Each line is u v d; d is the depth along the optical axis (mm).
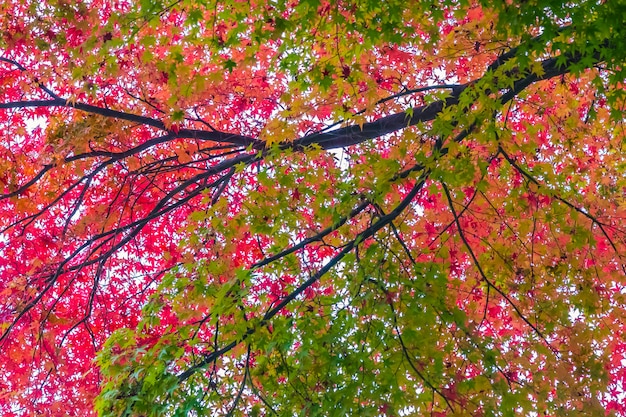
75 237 8375
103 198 8734
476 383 4738
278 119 5367
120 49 6426
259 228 5336
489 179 6344
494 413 4566
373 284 4832
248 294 5055
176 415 4492
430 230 6395
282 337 4730
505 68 4445
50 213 8602
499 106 4586
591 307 5539
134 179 7852
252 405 4938
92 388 7906
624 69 4117
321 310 5027
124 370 4902
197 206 9031
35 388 8023
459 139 5000
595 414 4871
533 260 5840
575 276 5746
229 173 7582
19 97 8172
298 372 4801
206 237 5590
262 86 7133
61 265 7445
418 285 4855
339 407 4477
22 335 8047
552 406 4883
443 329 5090
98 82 7312
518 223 6070
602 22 3928
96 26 4730
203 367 4711
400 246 5348
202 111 7066
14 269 8312
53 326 8234
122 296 8703
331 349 4770
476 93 4734
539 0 3902
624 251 6352
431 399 4691
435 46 5797
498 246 5734
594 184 7227
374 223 5391
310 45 4820
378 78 6320
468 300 6180
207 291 5074
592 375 5016
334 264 5160
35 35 6355
